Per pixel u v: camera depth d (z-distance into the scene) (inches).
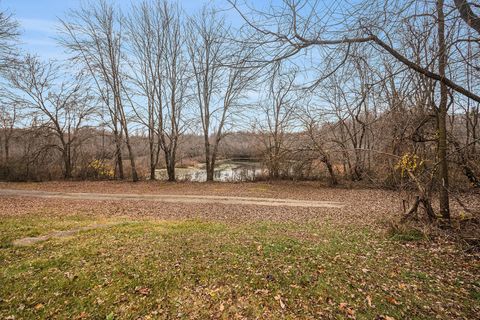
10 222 357.1
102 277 193.3
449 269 209.0
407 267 212.5
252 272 201.0
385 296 170.9
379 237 292.2
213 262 218.1
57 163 1000.2
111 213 463.8
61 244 262.2
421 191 298.4
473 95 165.5
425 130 311.7
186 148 1175.0
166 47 896.9
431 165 313.7
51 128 960.9
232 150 1109.7
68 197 629.0
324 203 548.7
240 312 157.6
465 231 272.8
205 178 1010.1
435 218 299.0
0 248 251.6
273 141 906.7
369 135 350.6
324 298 169.5
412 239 278.5
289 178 885.8
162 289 180.1
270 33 134.9
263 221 399.5
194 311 158.9
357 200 566.6
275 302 166.4
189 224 366.3
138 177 993.5
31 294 173.0
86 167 985.5
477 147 302.0
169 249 247.3
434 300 166.9
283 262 218.7
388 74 163.8
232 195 658.2
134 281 188.5
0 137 989.8
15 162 962.1
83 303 164.7
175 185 830.5
